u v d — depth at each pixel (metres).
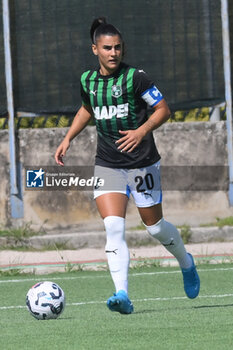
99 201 25.08
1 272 42.47
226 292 32.78
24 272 43.16
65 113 53.69
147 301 30.69
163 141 54.16
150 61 53.16
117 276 24.58
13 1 53.72
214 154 54.31
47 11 53.47
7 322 25.61
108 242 24.83
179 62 53.28
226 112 53.78
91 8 53.06
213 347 19.03
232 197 54.12
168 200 54.00
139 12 52.97
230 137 53.75
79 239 51.22
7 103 53.72
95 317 25.88
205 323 23.16
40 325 24.12
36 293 25.61
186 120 54.50
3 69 53.94
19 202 54.12
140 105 24.77
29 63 53.81
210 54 53.41
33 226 53.94
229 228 51.50
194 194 54.06
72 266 43.62
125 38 52.94
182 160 54.12
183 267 27.67
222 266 42.53
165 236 26.25
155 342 19.94
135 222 53.62
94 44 24.70
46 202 53.97
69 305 30.31
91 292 34.62
